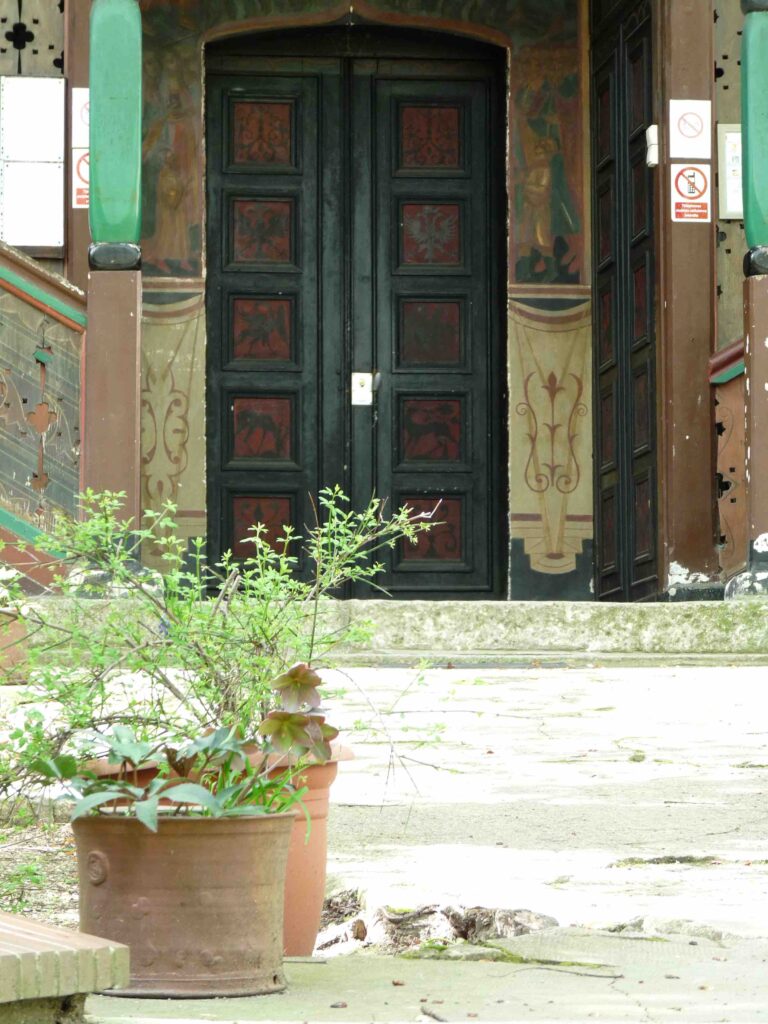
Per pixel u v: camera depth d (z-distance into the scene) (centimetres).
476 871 535
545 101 1591
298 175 1595
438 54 1609
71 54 1452
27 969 304
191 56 1556
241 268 1581
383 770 758
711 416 1384
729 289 1434
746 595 1293
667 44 1416
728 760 784
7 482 1261
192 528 1533
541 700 1003
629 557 1471
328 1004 357
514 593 1559
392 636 1245
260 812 370
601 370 1555
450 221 1609
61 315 1279
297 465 1574
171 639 453
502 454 1586
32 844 600
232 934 367
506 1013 346
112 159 1298
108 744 400
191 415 1538
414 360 1595
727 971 392
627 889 503
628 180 1492
